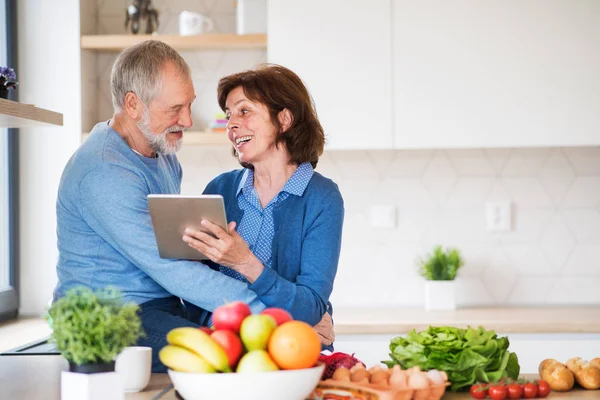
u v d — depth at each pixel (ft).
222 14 12.07
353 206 11.86
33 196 11.30
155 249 6.54
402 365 5.46
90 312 4.48
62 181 6.86
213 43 11.20
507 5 10.76
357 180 11.85
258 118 7.01
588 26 10.72
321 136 7.36
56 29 11.18
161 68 6.90
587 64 10.73
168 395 5.23
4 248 11.41
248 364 4.40
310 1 10.84
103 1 12.05
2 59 11.13
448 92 10.82
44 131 11.23
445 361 5.35
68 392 4.52
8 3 11.08
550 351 10.07
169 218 5.98
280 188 7.23
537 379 5.68
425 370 5.36
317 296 6.79
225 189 7.57
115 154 6.77
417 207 11.85
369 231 11.85
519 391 5.09
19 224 11.33
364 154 11.84
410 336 5.56
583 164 11.76
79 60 11.16
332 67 10.85
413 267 11.82
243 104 7.01
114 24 12.06
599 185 11.75
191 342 4.49
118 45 11.21
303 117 7.16
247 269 6.32
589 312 10.98
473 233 11.82
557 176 11.80
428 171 11.84
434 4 10.78
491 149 11.80
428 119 10.83
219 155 11.94
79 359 4.49
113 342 4.52
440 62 10.82
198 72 12.03
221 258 6.15
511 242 11.79
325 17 10.84
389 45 10.82
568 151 11.77
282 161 7.22
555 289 11.78
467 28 10.78
